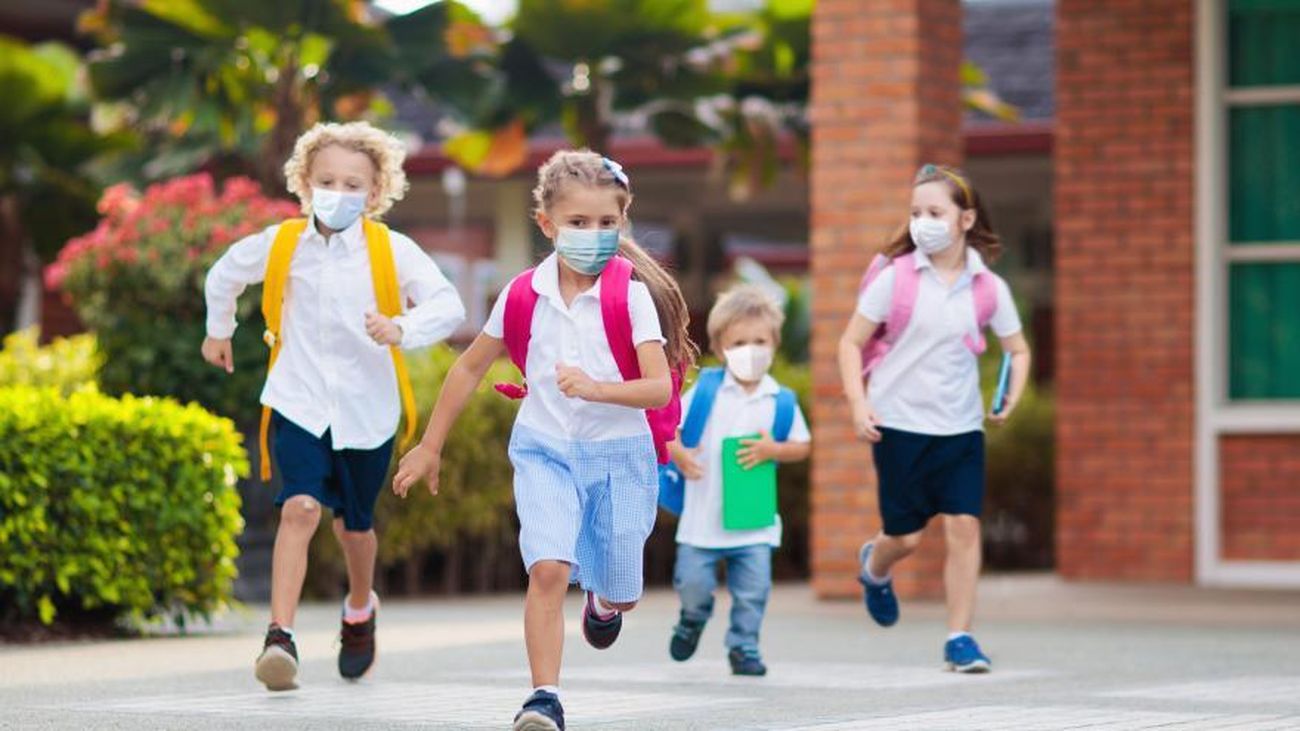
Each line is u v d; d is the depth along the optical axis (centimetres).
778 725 1152
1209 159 2581
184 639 1853
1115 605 2306
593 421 1098
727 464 1507
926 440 1555
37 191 3859
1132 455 2627
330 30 3441
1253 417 2562
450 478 2684
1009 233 4141
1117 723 1169
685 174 4431
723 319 1520
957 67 2430
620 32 3578
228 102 3525
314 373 1367
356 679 1428
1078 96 2642
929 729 1134
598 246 1076
